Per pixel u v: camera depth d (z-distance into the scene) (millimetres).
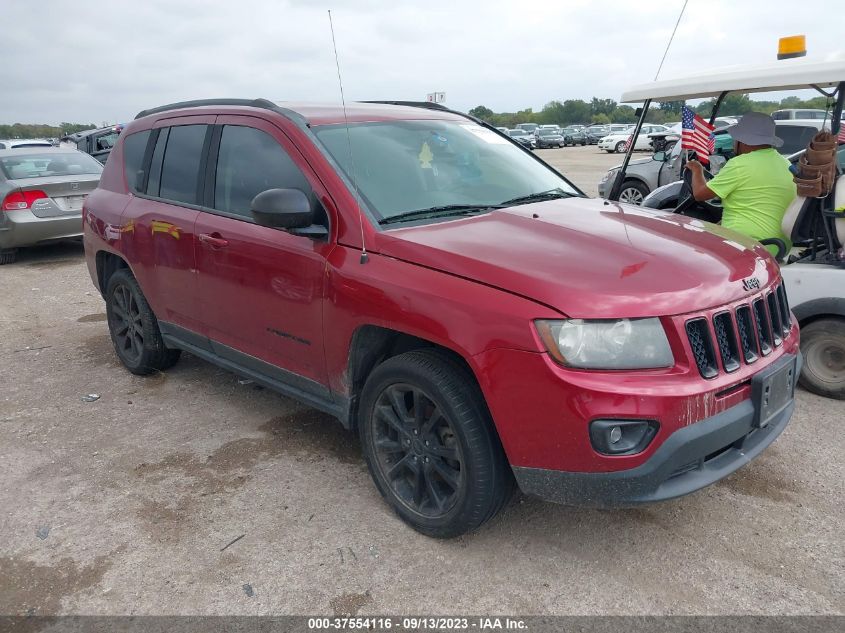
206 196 4141
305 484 3617
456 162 3891
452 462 2977
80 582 2896
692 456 2570
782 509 3279
